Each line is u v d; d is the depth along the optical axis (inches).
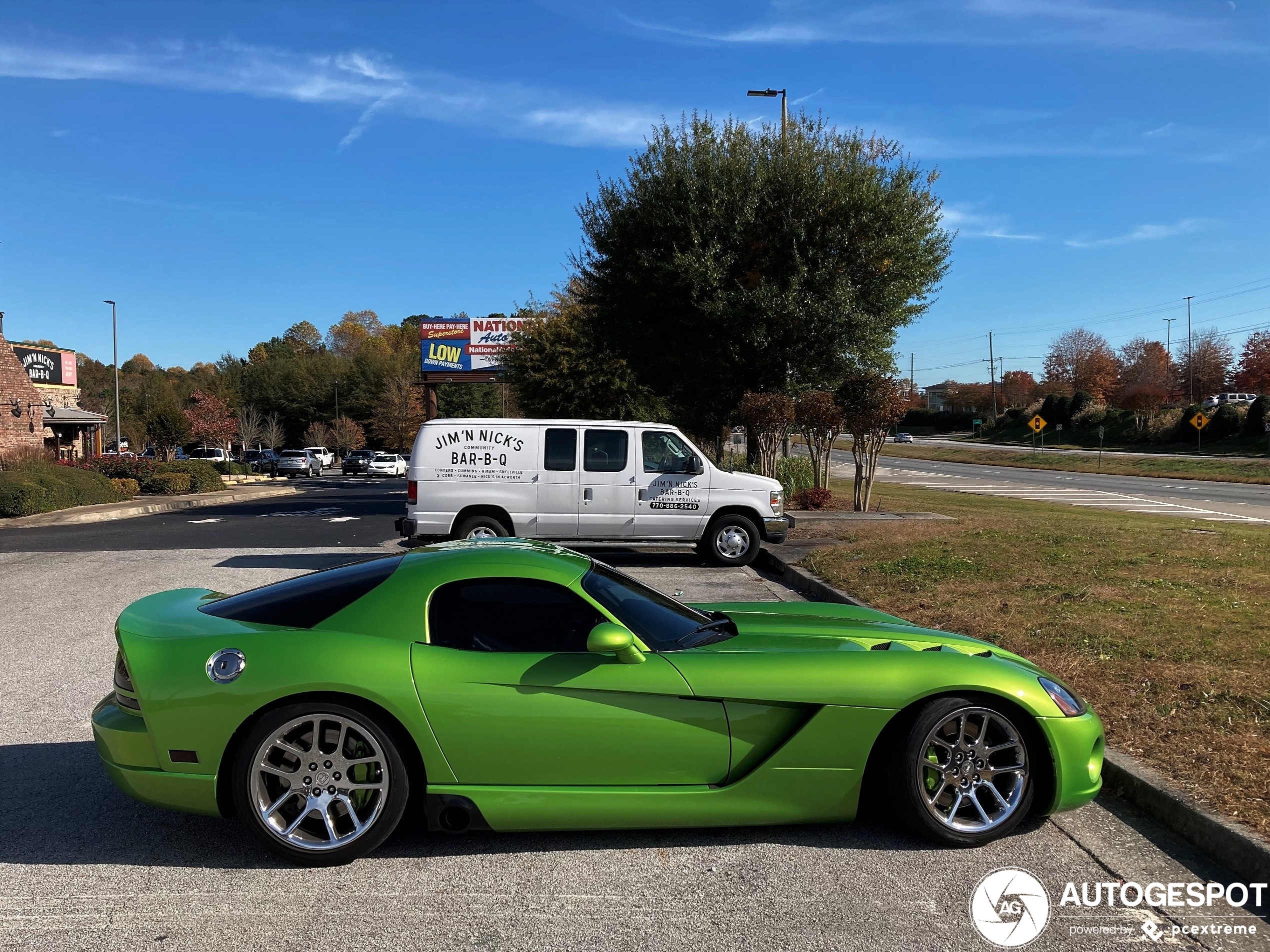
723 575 446.0
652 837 146.8
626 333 817.5
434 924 119.2
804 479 834.8
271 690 132.3
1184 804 145.6
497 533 461.7
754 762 142.7
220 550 555.2
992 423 4099.4
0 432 1133.1
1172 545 434.0
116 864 137.8
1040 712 142.6
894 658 146.3
